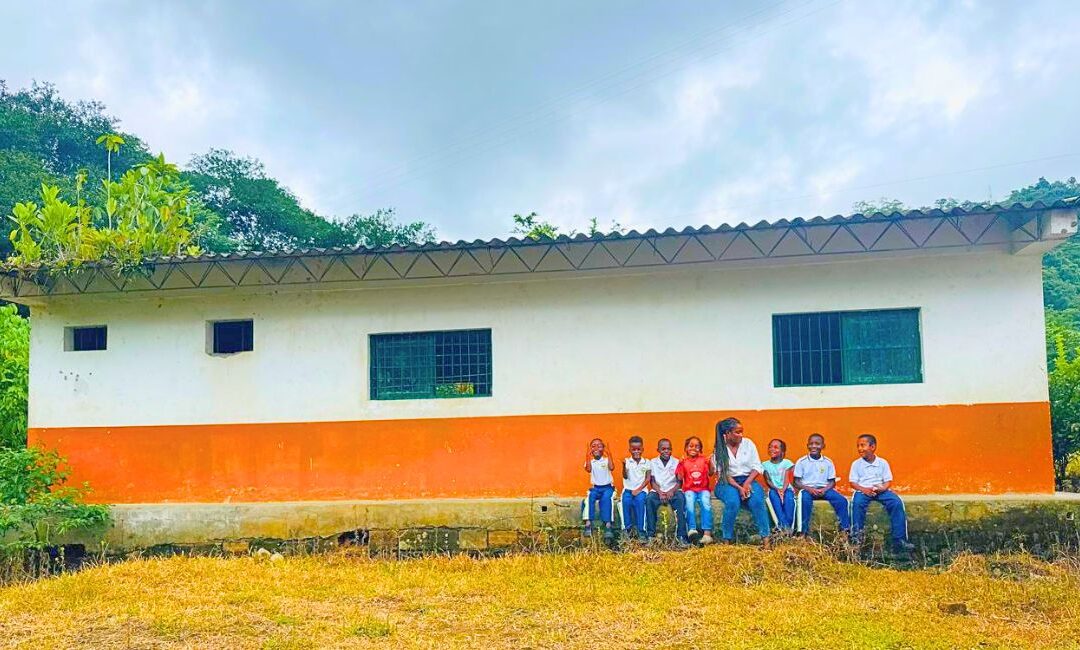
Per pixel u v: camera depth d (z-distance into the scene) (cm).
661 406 962
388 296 1024
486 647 593
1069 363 1192
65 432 1059
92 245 966
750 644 583
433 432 998
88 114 2858
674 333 969
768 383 945
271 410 1030
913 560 848
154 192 1109
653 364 970
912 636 593
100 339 1095
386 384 1022
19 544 908
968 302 914
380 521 951
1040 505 854
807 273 946
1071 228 784
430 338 1019
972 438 902
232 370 1042
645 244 878
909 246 873
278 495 1016
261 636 630
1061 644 575
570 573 806
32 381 1074
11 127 2542
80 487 1027
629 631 620
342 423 1015
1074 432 1119
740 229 824
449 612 688
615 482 953
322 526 957
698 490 875
